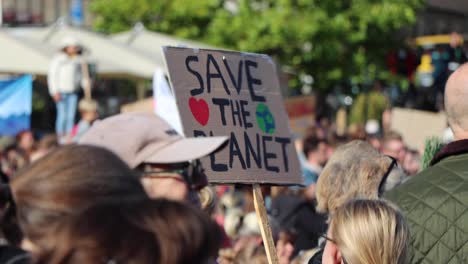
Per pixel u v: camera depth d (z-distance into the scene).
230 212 6.86
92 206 2.29
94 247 2.20
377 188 4.67
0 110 11.62
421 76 24.09
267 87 4.80
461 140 4.39
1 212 2.77
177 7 23.45
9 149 11.82
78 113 13.16
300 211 8.12
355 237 3.65
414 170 12.58
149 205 2.29
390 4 23.14
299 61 22.98
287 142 4.79
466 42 23.39
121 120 3.50
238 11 22.97
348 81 24.17
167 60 4.48
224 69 4.65
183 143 3.43
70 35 15.88
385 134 11.30
